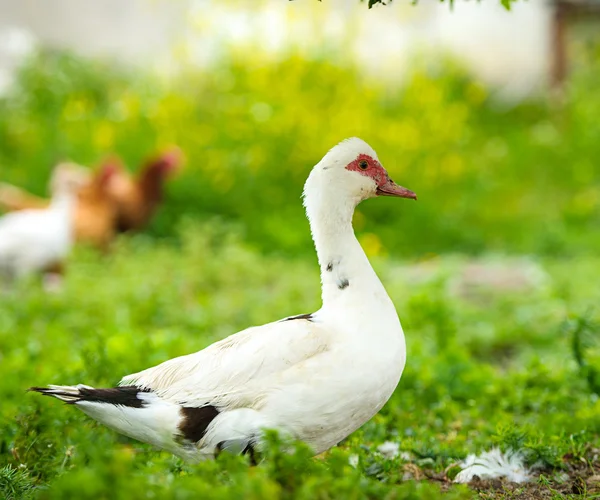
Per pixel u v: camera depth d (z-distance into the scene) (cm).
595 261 1488
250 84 1833
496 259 1565
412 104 1909
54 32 2562
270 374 524
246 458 466
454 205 1803
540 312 1155
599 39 2536
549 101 2378
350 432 552
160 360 771
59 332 994
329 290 565
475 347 1070
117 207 1576
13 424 634
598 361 802
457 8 2645
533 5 2598
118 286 1237
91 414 549
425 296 1005
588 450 654
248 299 1210
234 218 1712
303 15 1880
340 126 1780
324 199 573
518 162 2031
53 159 1808
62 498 415
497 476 605
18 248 1327
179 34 2025
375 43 2303
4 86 2178
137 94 1928
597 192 1903
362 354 532
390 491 450
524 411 761
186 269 1360
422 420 728
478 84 2270
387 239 1695
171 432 534
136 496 415
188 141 1784
